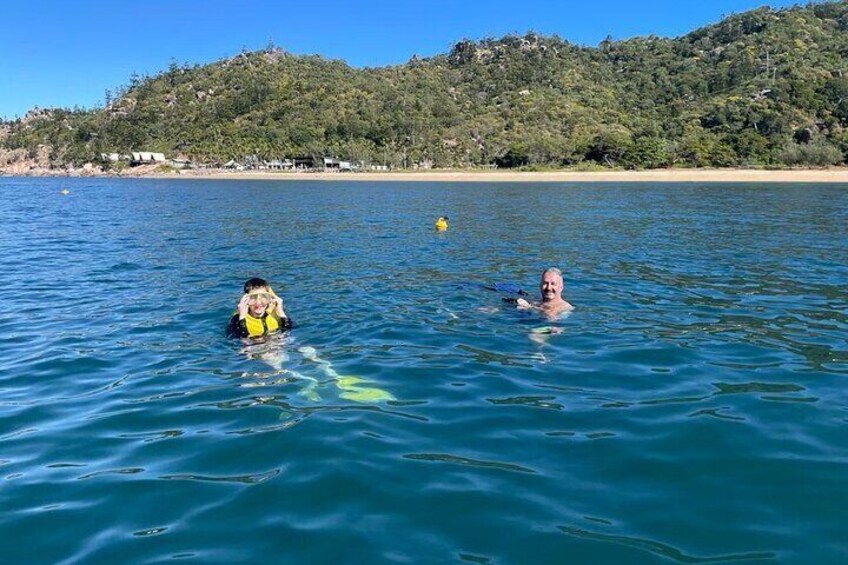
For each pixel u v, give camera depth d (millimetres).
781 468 4605
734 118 110562
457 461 4812
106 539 3844
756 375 6855
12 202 47219
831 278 13180
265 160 144875
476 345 8234
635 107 151375
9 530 3965
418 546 3672
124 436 5469
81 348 8383
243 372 7195
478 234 23328
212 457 4969
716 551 3576
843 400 6012
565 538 3729
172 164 149000
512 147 118438
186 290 12438
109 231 25109
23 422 5871
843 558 3502
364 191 65312
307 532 3852
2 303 11305
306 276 13992
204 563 3568
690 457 4820
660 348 7984
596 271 14352
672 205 38969
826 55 144125
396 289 12273
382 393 6430
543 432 5371
